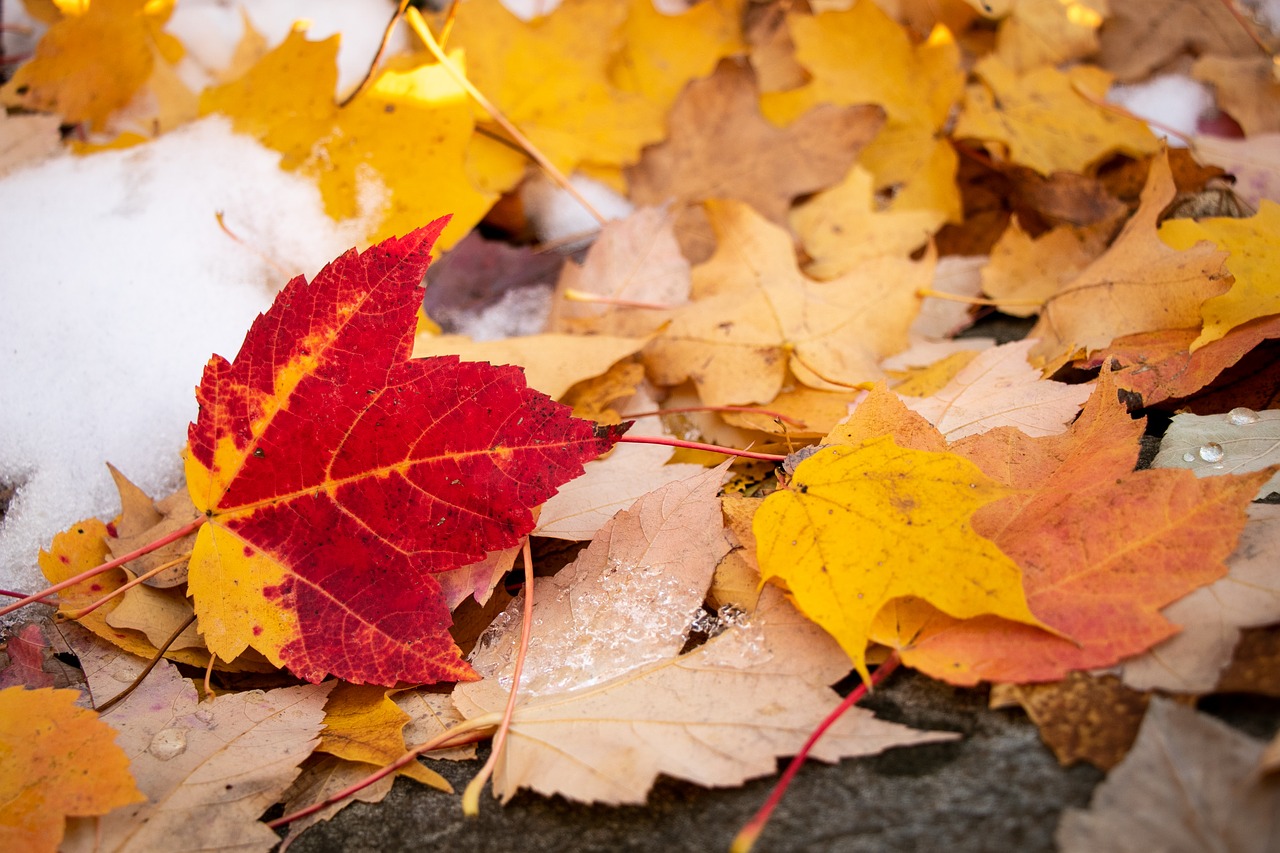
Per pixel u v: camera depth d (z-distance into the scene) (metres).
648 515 0.35
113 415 0.40
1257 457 0.34
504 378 0.33
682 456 0.39
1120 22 0.53
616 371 0.40
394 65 0.48
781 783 0.29
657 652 0.33
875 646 0.32
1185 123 0.50
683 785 0.31
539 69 0.48
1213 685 0.30
